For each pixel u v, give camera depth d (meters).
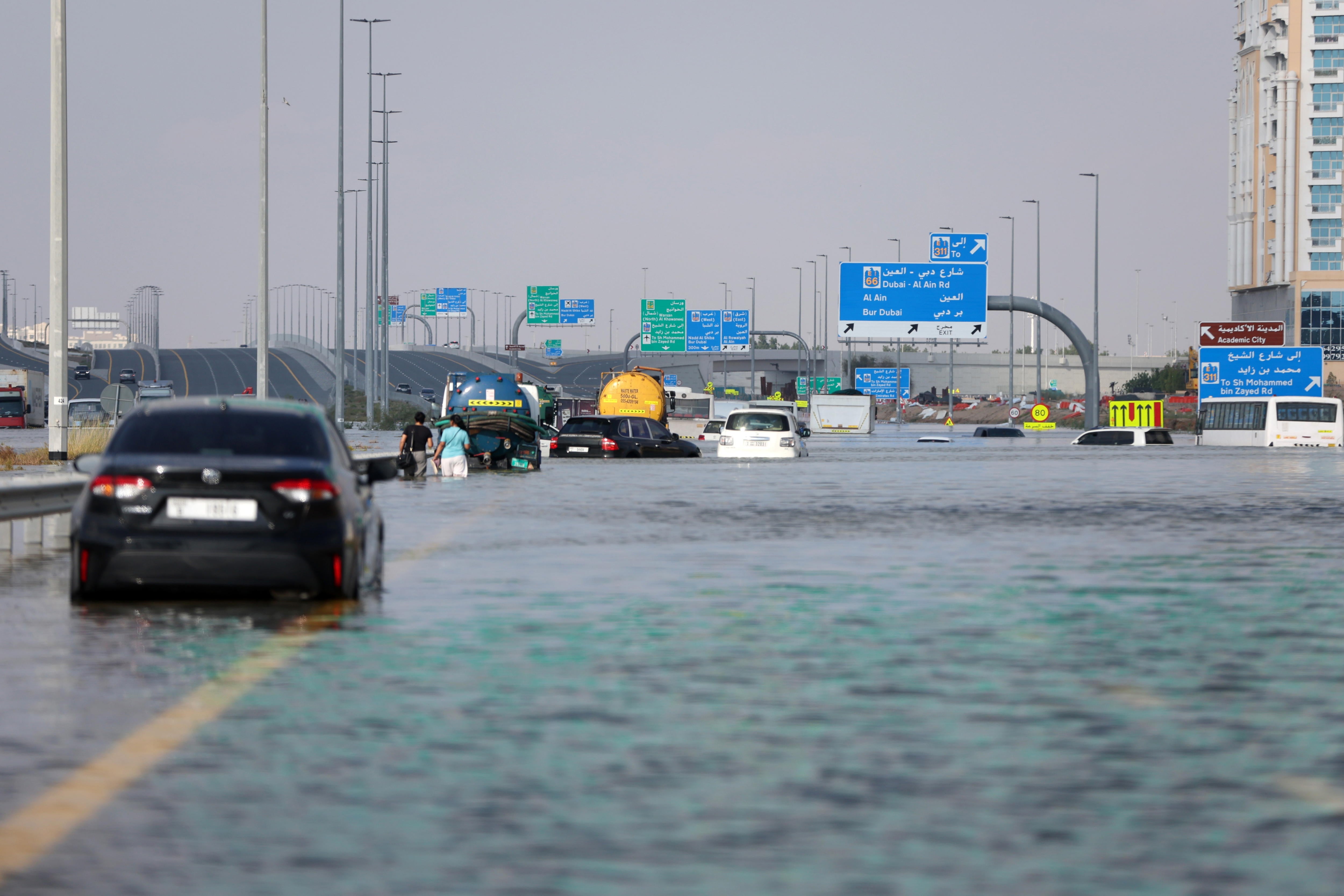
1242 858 21.16
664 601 49.75
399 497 111.56
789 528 82.19
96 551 45.00
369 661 37.53
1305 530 81.94
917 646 40.09
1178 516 92.44
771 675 35.59
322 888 19.70
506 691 33.50
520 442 160.12
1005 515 93.44
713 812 23.44
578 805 23.86
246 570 44.88
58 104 116.00
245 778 25.52
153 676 35.38
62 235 116.88
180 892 19.56
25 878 20.14
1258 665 37.28
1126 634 42.59
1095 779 25.61
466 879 20.09
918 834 22.28
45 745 28.00
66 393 117.44
